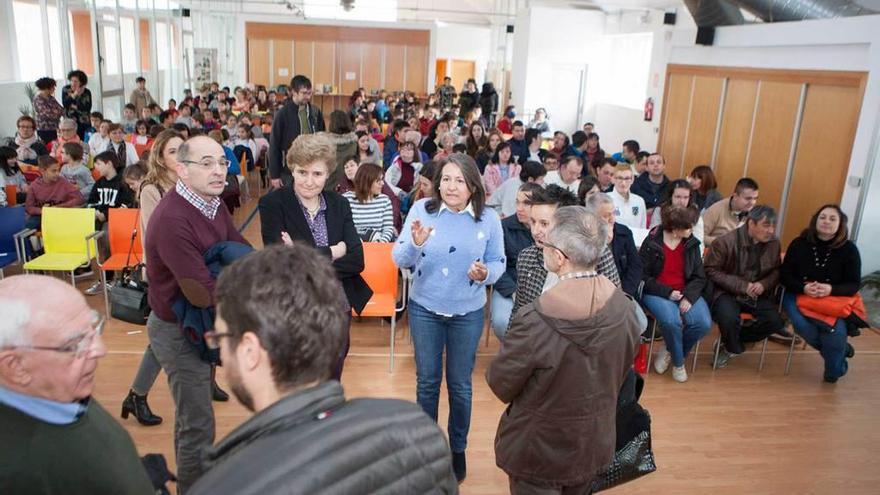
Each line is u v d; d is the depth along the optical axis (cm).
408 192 619
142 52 1338
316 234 247
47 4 956
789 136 679
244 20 1750
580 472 190
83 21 1070
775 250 411
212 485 85
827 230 392
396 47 1789
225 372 98
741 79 770
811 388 396
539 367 181
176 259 198
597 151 806
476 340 269
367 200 441
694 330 392
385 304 384
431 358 267
